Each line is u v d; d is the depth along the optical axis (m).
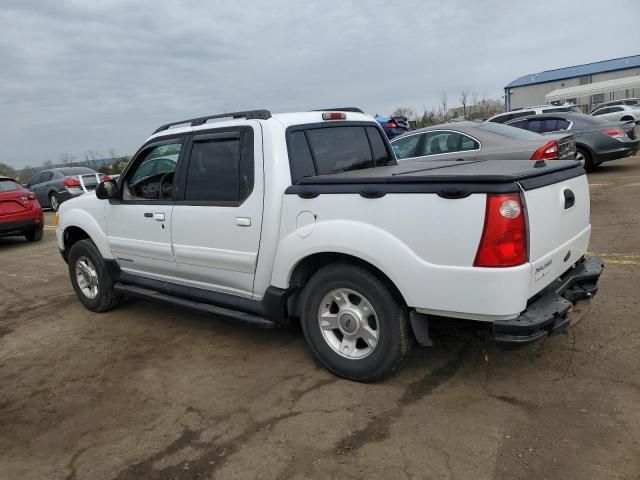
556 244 3.32
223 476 2.82
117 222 5.09
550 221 3.21
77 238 5.98
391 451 2.90
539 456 2.77
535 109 19.05
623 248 6.39
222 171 4.10
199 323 5.17
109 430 3.36
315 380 3.77
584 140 12.00
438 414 3.22
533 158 7.51
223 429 3.26
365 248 3.30
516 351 3.94
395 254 3.20
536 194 3.07
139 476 2.87
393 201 3.21
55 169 18.27
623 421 3.01
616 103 35.88
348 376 3.68
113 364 4.36
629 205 8.70
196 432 3.25
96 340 4.95
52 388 4.02
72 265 5.85
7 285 7.44
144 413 3.53
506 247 2.90
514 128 8.77
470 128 8.42
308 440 3.07
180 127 4.63
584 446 2.82
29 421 3.55
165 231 4.56
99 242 5.35
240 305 4.14
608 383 3.41
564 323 3.19
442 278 3.07
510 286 2.93
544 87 71.06
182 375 4.05
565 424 3.03
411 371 3.78
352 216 3.39
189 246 4.36
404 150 9.13
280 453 2.97
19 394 3.96
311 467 2.83
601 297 4.84
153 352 4.54
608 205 8.88
